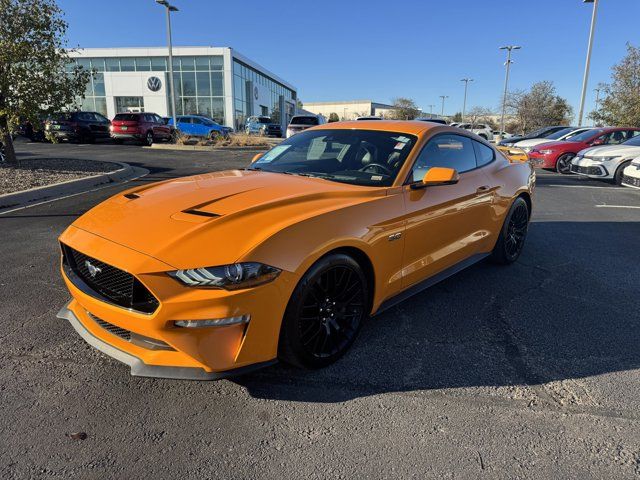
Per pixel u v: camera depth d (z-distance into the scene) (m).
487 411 2.48
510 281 4.46
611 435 2.29
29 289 3.98
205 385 2.68
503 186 4.52
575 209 8.20
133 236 2.47
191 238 2.35
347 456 2.14
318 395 2.61
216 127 27.53
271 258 2.37
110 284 2.46
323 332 2.79
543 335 3.35
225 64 38.50
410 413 2.46
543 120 38.47
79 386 2.65
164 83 38.22
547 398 2.60
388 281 3.19
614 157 11.16
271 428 2.33
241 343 2.36
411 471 2.05
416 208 3.31
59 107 10.49
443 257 3.79
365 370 2.86
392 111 76.88
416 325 3.48
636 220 7.29
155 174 11.63
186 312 2.23
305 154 3.88
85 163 12.16
